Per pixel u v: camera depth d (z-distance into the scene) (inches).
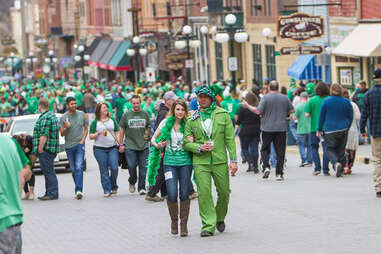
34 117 1930.4
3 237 616.7
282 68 3245.6
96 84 4242.1
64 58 7150.6
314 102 1464.1
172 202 943.7
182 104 954.1
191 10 4274.1
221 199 943.7
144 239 934.4
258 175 1521.9
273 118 1409.9
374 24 2363.4
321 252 805.2
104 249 889.5
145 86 3627.0
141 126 1337.4
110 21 6186.0
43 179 1721.2
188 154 948.6
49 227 1062.4
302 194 1217.4
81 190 1346.0
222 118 938.7
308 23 2423.7
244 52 3698.3
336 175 1409.9
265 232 930.7
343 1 2527.1
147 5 5098.4
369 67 2412.6
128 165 1346.0
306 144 1659.7
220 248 854.5
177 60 4025.6
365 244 833.5
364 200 1123.3
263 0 3393.2
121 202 1263.5
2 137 627.5
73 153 1354.6
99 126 1334.9
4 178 617.9
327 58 2655.0
